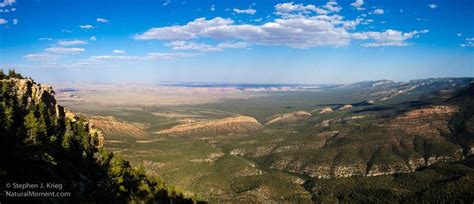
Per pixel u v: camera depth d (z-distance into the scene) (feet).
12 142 463.01
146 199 592.19
